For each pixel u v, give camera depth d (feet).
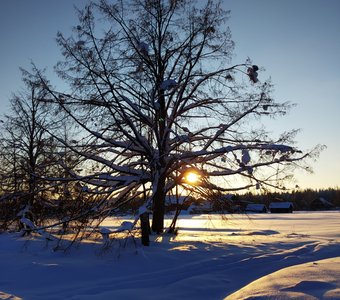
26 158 65.21
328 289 22.79
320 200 356.79
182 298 29.27
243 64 52.37
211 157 53.16
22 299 28.91
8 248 48.37
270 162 49.39
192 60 53.06
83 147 51.85
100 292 31.50
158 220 58.18
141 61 51.52
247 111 49.78
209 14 52.65
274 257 42.06
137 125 53.67
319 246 49.37
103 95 48.98
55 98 47.73
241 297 23.88
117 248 46.06
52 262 40.81
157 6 52.80
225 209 58.23
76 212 50.67
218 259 41.01
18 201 63.41
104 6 50.52
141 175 49.62
